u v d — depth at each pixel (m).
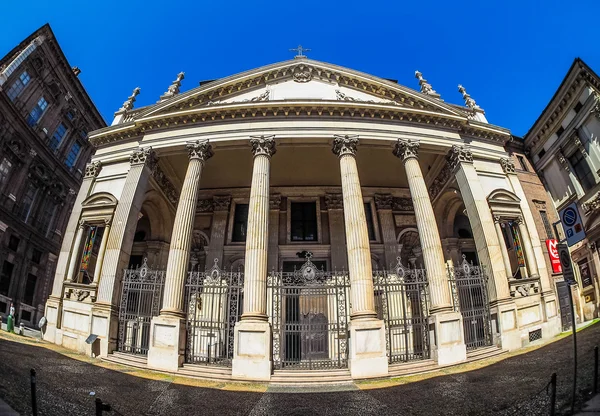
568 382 8.91
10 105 27.38
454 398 9.80
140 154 20.47
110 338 16.02
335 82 23.02
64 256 19.52
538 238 20.75
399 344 19.39
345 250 23.75
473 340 17.84
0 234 26.59
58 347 16.56
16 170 28.78
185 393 11.09
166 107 21.36
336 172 24.94
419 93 22.06
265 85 22.67
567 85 23.44
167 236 24.91
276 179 25.67
